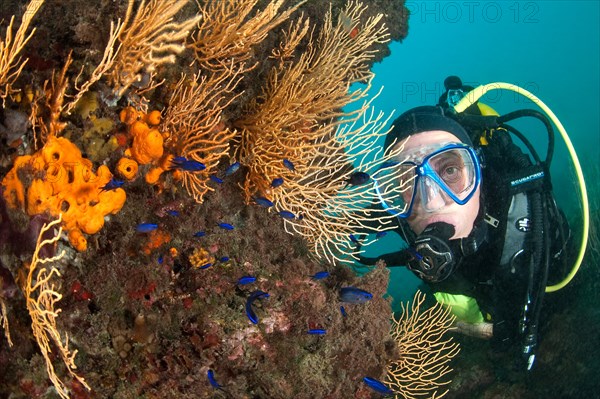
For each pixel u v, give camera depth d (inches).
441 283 33.4
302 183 25.9
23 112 17.4
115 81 18.2
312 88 22.8
